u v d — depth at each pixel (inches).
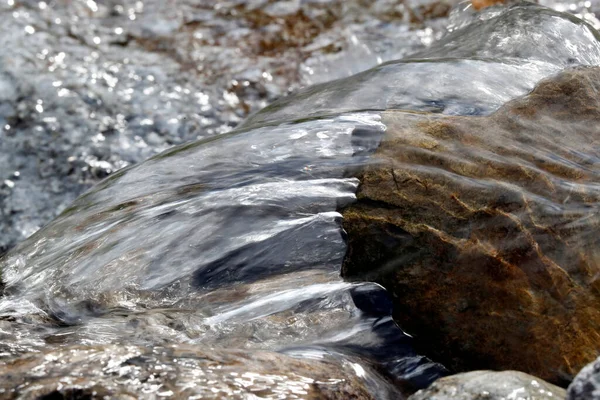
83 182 353.1
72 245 260.2
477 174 240.2
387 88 309.6
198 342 209.3
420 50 390.9
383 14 442.3
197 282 234.2
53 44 411.8
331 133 274.4
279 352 205.3
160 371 171.8
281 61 410.6
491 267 217.2
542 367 204.1
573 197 229.1
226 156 279.7
